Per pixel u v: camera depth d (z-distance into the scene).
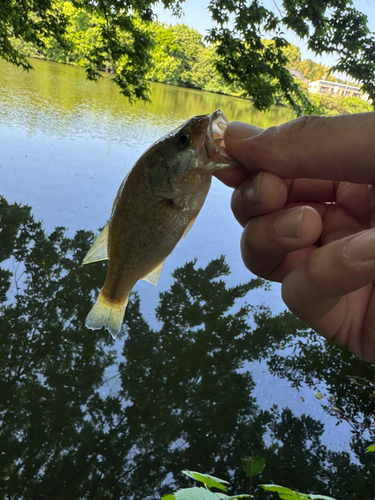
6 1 1.53
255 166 0.19
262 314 0.85
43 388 0.59
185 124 0.22
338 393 0.65
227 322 0.81
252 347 0.74
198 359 0.69
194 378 0.65
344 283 0.15
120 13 1.50
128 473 0.48
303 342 0.78
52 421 0.53
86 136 2.18
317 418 0.59
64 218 1.13
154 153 0.23
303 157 0.17
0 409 0.54
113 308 0.28
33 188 1.28
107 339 0.71
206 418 0.57
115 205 0.25
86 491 0.45
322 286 0.15
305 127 0.17
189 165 0.22
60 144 1.89
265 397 0.63
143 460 0.50
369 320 0.19
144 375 0.64
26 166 1.46
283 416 0.59
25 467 0.46
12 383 0.59
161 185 0.23
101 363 0.65
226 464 0.50
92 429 0.53
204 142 0.22
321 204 0.22
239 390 0.63
